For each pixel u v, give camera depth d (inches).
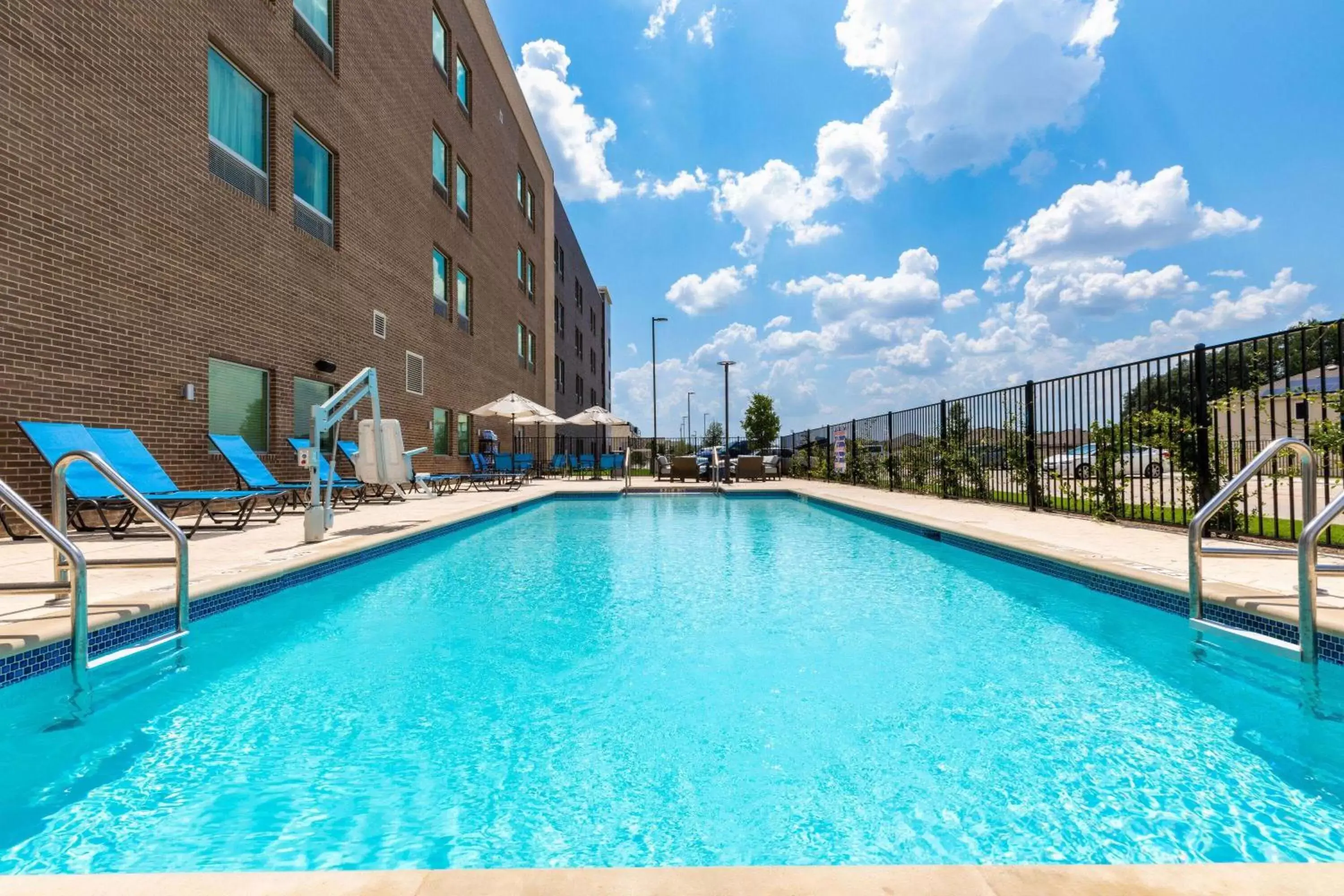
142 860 62.6
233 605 147.3
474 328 702.5
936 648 129.6
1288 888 42.2
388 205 489.4
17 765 83.0
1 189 210.8
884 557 242.4
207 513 305.9
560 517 399.5
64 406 231.5
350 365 432.8
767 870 44.9
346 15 427.8
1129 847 64.1
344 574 197.6
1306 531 105.9
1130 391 268.7
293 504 340.5
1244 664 118.7
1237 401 219.3
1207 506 131.6
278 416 353.7
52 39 227.8
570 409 1401.3
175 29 281.9
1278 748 86.4
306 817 70.4
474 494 489.4
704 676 114.0
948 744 87.7
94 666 104.7
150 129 268.1
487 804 72.9
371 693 107.0
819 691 107.0
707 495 575.2
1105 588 166.4
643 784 77.2
